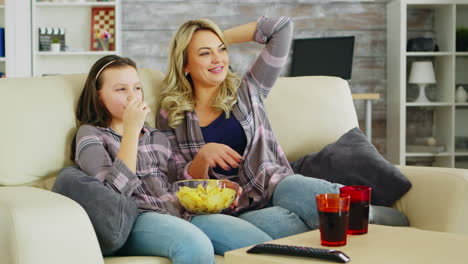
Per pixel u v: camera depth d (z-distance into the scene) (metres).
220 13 4.75
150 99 2.21
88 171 1.79
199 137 2.15
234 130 2.18
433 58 4.62
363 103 4.79
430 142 4.50
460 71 4.54
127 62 2.02
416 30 4.75
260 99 2.28
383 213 1.94
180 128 2.17
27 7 4.66
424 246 1.31
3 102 1.87
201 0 4.74
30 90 1.92
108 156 1.84
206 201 1.77
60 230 1.36
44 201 1.42
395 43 4.53
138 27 4.76
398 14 4.46
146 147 2.00
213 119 2.21
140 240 1.62
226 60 2.21
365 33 4.74
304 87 2.41
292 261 1.20
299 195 1.85
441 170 1.95
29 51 4.68
